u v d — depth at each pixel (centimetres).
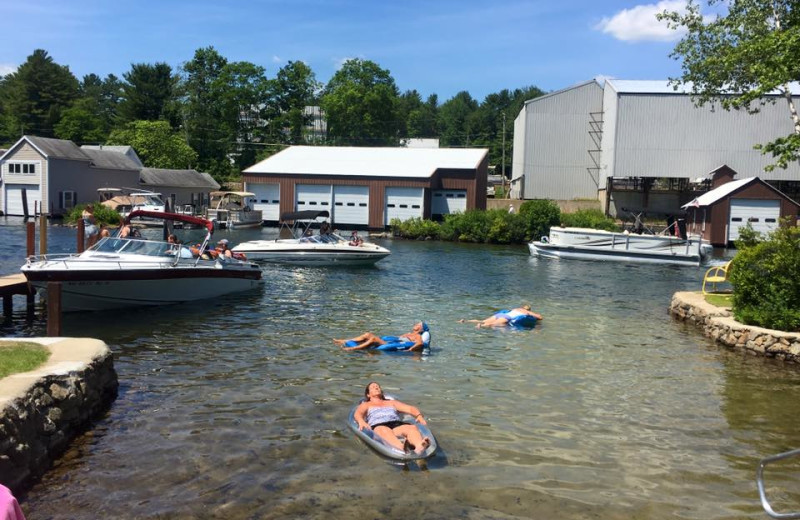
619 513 642
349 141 8012
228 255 1973
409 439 784
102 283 1553
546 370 1162
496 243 4394
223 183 7769
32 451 695
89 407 853
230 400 946
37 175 5094
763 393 1055
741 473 742
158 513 621
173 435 810
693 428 884
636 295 2134
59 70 9075
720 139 4756
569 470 738
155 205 4838
